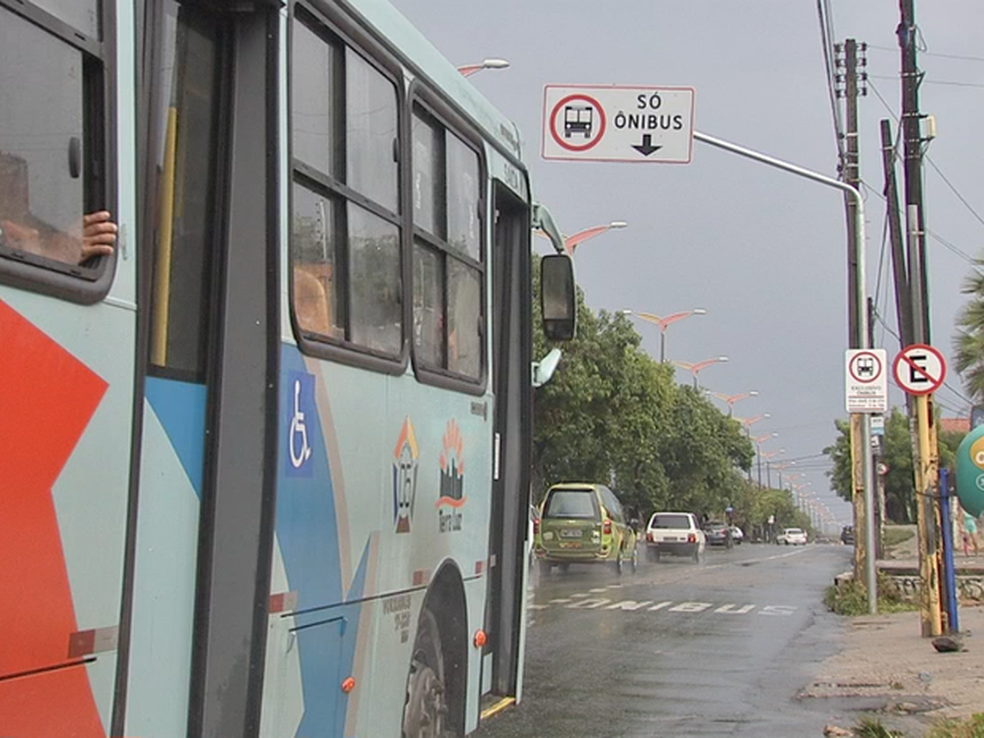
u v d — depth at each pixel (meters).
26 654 3.09
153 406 3.86
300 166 4.60
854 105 23.33
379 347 5.38
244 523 4.16
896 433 78.06
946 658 13.35
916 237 16.86
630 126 14.15
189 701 4.00
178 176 4.04
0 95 3.12
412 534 5.77
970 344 28.66
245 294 4.27
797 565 38.94
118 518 3.46
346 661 4.97
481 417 7.00
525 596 8.08
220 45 4.34
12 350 3.07
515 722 9.87
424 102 6.08
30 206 3.20
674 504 69.25
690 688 11.75
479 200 7.03
